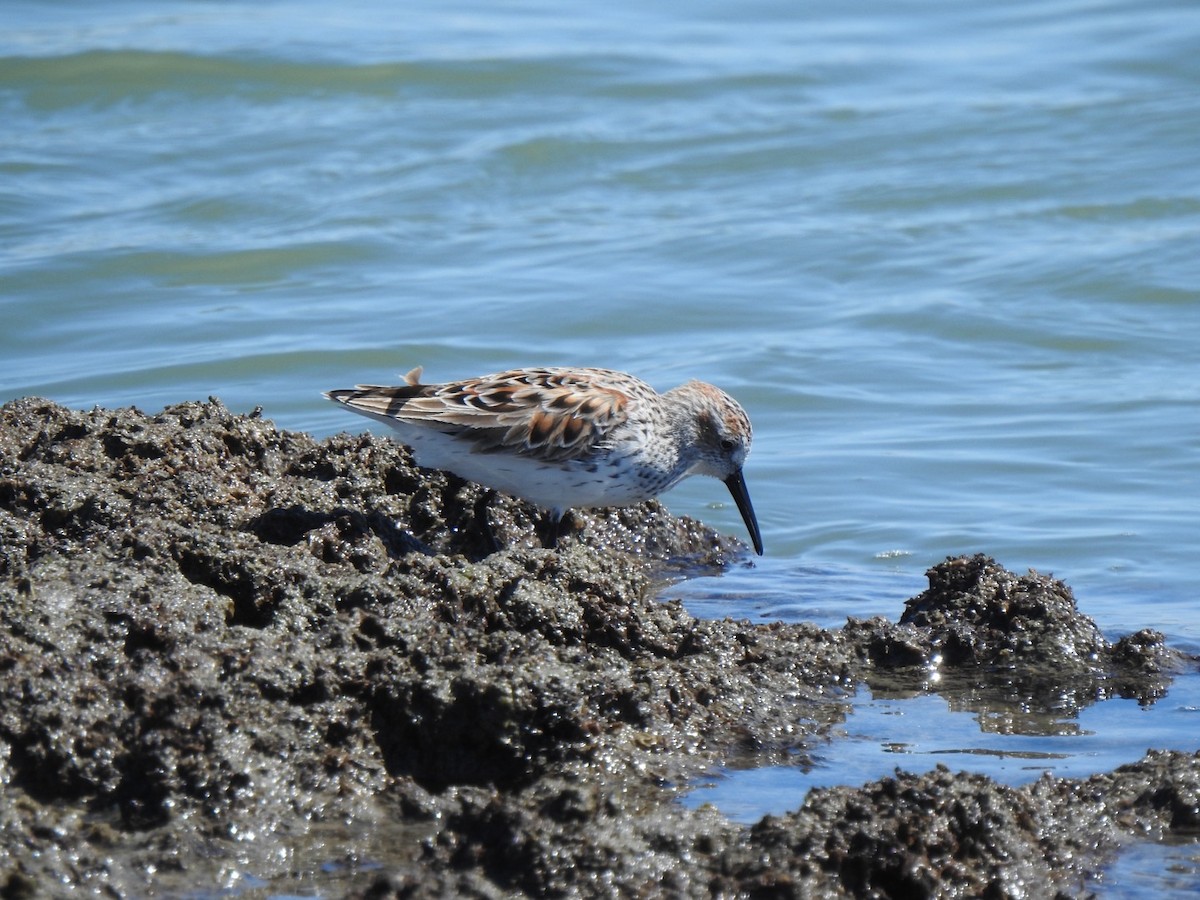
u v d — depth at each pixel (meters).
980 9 37.19
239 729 9.59
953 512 16.91
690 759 10.56
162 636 10.03
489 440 13.39
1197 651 13.02
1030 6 37.38
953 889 8.87
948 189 27.44
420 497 14.34
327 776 9.62
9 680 9.47
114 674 9.73
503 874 8.60
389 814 9.46
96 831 8.95
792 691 11.86
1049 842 9.37
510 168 28.73
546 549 12.15
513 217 26.98
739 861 8.68
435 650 10.44
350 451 14.55
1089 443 18.59
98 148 29.11
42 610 9.91
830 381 20.70
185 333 22.00
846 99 31.77
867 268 24.53
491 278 24.16
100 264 24.14
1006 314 22.77
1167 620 13.90
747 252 25.12
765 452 18.67
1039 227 25.91
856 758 10.80
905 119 30.50
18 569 11.11
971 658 12.72
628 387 14.31
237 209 26.64
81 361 21.11
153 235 25.42
